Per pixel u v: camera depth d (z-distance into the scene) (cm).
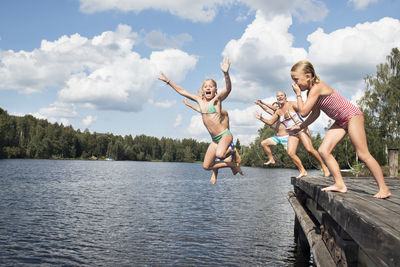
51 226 1417
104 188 3119
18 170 5400
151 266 966
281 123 879
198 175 5853
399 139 3916
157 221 1586
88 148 15575
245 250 1132
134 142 18288
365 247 283
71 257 1029
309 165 8294
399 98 3988
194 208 1998
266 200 2422
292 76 471
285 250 1141
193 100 656
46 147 12988
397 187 652
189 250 1123
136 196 2548
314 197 579
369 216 294
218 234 1346
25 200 2138
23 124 12962
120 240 1230
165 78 659
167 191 2980
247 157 10619
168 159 18588
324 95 452
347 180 848
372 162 435
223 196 2653
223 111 638
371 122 4100
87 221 1547
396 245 216
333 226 469
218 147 618
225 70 581
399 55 4131
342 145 5397
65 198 2302
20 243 1152
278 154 8625
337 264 431
